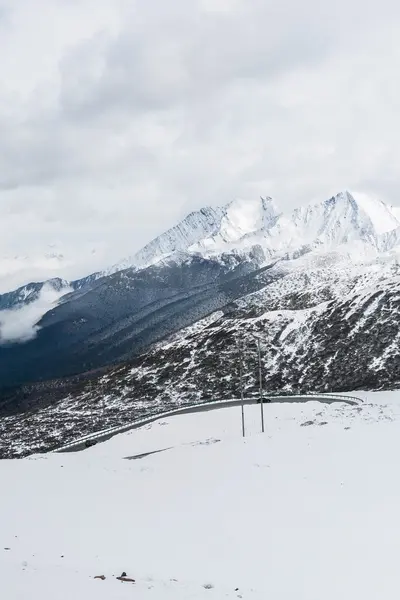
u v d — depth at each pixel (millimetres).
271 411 81375
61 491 36750
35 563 22156
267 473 37594
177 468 41781
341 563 22734
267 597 19031
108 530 28688
